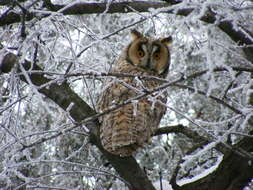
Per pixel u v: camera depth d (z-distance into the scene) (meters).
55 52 10.34
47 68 9.40
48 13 7.82
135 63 9.71
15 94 9.13
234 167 8.35
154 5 8.24
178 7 6.75
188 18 6.49
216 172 8.48
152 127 8.56
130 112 8.16
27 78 6.88
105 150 8.30
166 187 8.84
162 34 10.48
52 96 8.34
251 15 8.32
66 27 9.23
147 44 9.80
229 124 9.04
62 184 10.33
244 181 8.37
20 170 10.20
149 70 9.70
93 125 8.41
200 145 8.68
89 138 8.45
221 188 8.42
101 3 8.10
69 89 8.41
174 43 10.37
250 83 7.92
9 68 8.22
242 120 8.41
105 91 8.62
